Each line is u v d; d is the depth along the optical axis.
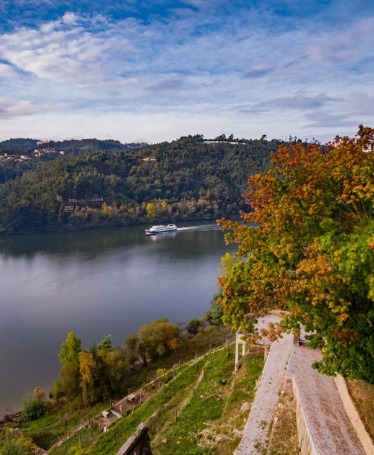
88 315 79.25
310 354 27.72
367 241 14.44
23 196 194.75
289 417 22.16
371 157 17.66
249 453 20.03
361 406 19.52
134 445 13.66
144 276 105.12
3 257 130.88
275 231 19.06
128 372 55.03
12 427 47.00
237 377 31.45
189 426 27.23
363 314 16.47
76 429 42.50
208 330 64.12
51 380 56.88
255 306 18.17
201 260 120.69
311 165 19.56
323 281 15.43
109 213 198.62
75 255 132.00
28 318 78.00
